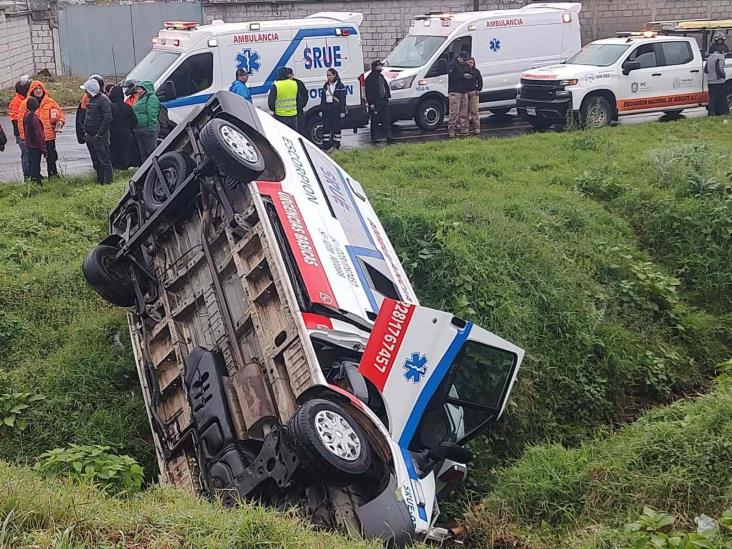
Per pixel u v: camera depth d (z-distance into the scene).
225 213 7.78
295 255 7.00
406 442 6.30
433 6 30.31
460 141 17.19
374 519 5.69
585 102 19.08
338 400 6.03
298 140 9.00
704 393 10.25
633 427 8.31
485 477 8.25
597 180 13.84
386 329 6.39
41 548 4.29
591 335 10.19
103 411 8.56
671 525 6.62
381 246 8.55
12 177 15.95
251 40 17.33
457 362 6.53
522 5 30.66
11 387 8.69
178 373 7.58
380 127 19.16
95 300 10.29
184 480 6.74
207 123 7.89
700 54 20.41
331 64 18.06
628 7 31.20
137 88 15.14
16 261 10.97
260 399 6.41
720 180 13.34
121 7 29.56
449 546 6.94
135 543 4.61
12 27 27.53
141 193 8.84
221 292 7.41
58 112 14.88
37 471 6.41
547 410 9.40
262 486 5.91
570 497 7.32
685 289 12.04
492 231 11.16
